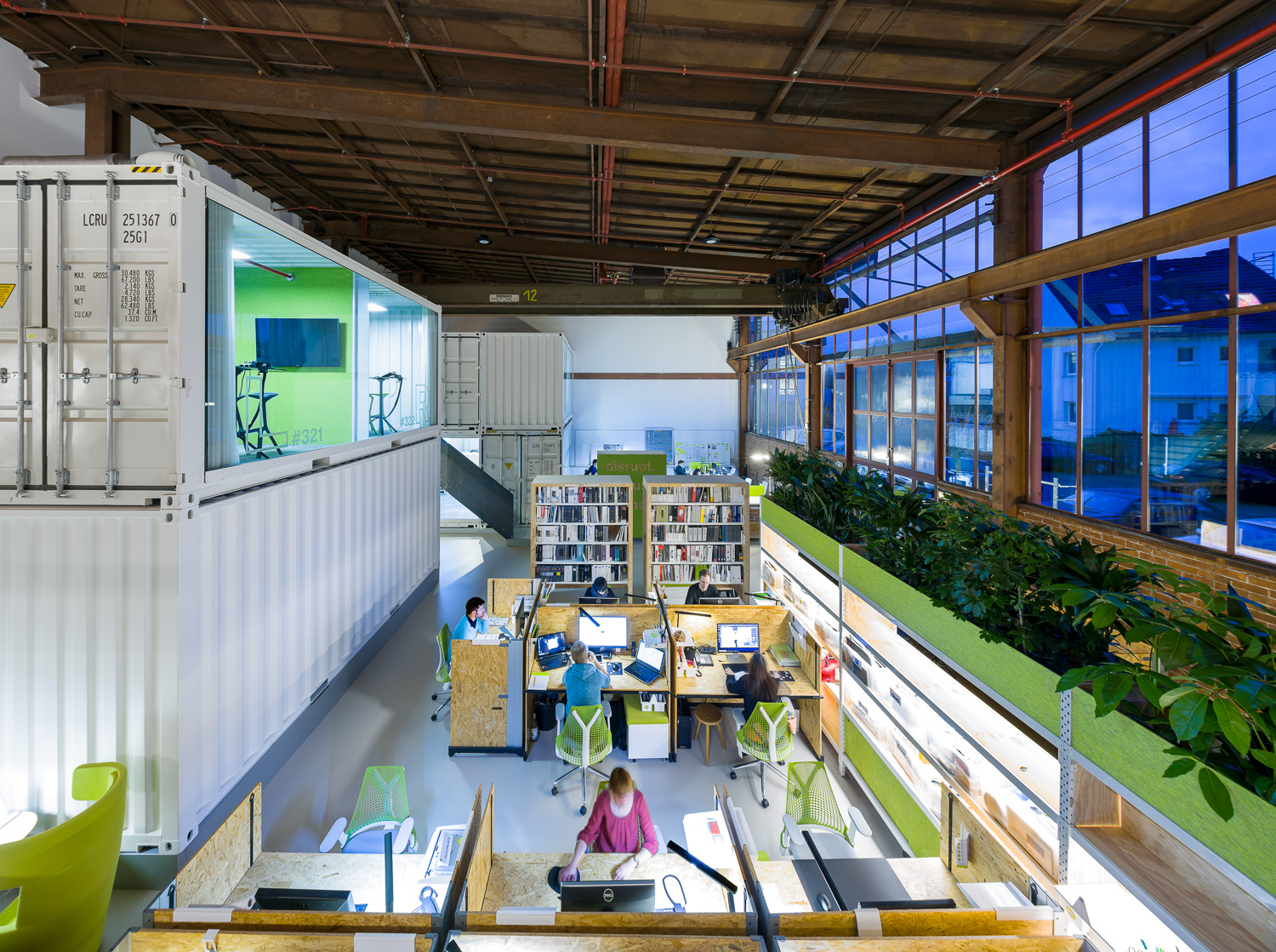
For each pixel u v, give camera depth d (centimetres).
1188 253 595
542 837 494
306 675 627
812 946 233
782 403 1794
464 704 605
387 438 868
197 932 233
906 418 1137
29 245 407
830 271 1338
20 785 423
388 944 228
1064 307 750
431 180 1049
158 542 417
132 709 420
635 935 232
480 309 1591
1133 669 246
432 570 1137
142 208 409
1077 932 245
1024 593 356
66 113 679
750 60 608
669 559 1120
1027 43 563
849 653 560
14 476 414
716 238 1281
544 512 1151
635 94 687
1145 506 647
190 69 698
